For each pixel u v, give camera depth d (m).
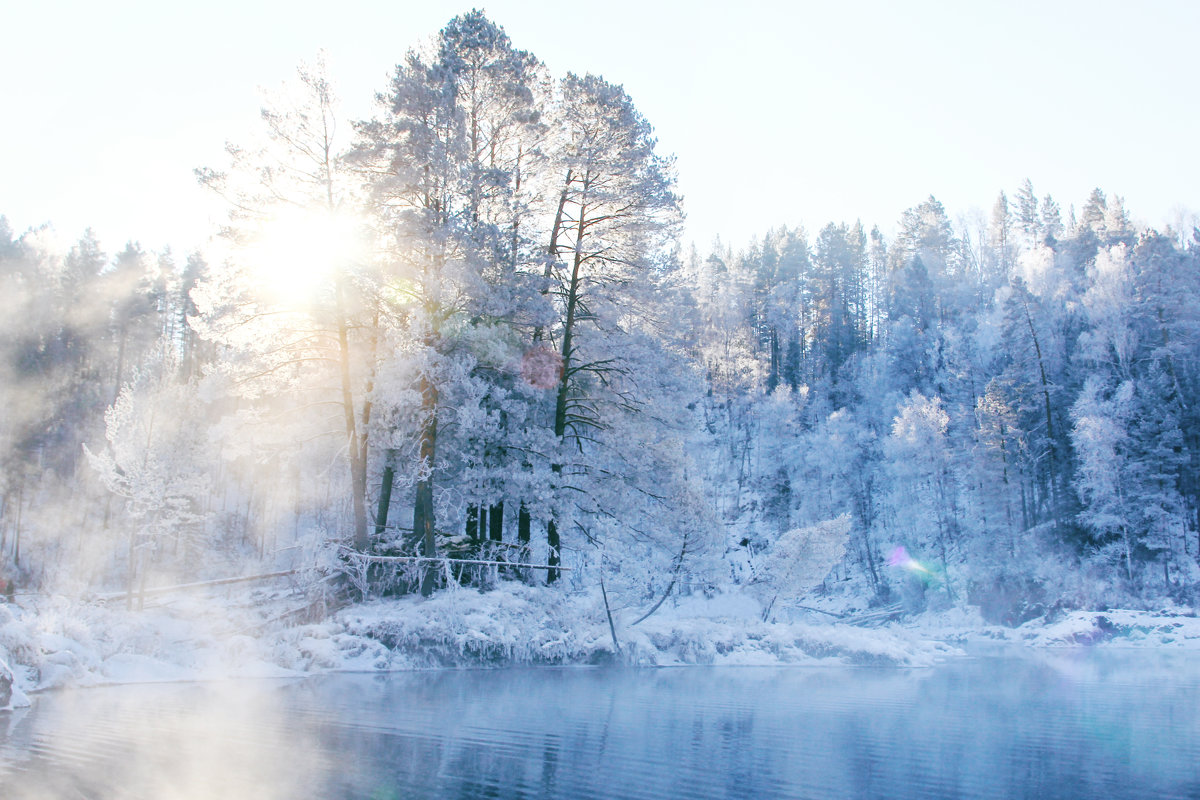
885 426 72.50
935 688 13.11
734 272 107.69
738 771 5.80
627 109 25.39
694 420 27.55
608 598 20.05
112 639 12.94
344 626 16.02
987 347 69.69
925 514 58.06
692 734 7.60
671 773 5.69
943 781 5.53
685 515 23.48
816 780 5.50
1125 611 37.88
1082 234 94.12
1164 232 100.94
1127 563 47.59
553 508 23.39
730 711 9.47
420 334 20.03
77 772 5.38
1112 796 5.07
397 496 25.45
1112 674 16.94
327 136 21.39
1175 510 51.53
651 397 26.53
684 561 23.66
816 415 82.81
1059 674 16.84
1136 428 53.41
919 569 52.72
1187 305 61.56
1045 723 8.75
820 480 63.47
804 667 18.00
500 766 5.86
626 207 25.66
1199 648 30.67
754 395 83.50
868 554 57.12
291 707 9.20
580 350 26.92
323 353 22.75
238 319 20.70
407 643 15.57
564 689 11.98
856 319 115.94
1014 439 54.09
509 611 18.30
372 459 23.83
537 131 24.27
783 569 23.59
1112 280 62.72
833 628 21.80
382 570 19.62
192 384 24.56
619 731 7.74
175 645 13.79
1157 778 5.72
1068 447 56.91
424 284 20.80
